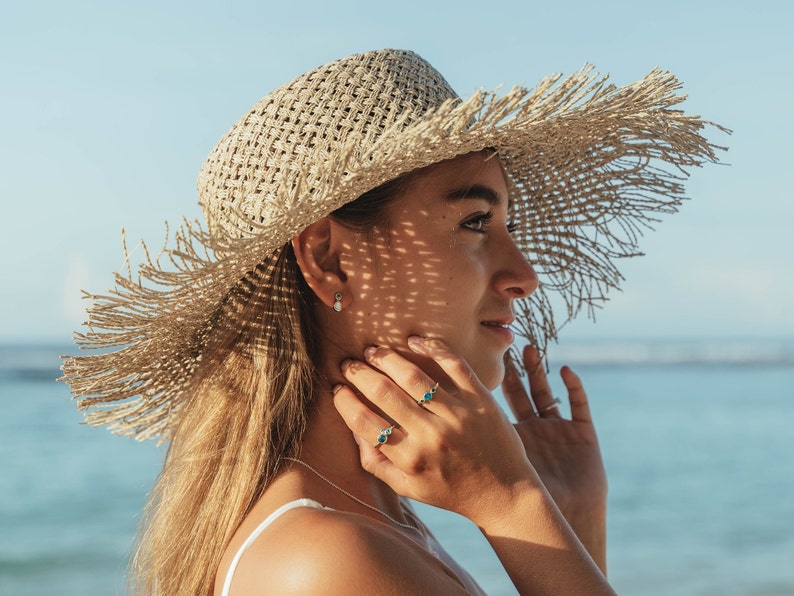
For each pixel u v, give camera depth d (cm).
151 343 170
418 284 162
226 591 143
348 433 167
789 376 3841
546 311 232
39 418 2091
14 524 1140
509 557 155
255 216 159
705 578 920
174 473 171
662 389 3158
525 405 233
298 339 163
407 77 162
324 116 157
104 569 950
